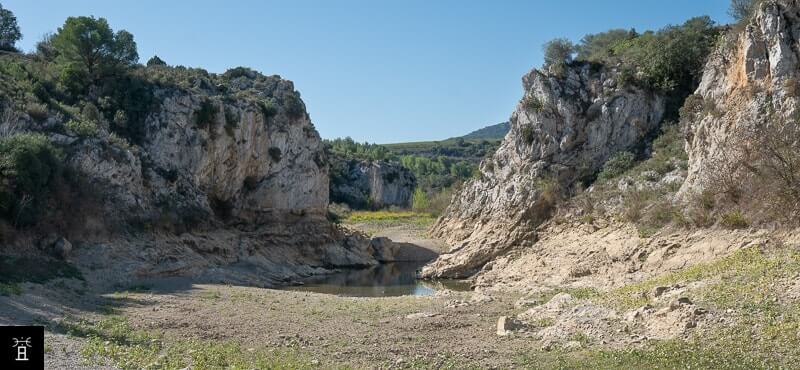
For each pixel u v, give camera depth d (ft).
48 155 112.27
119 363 45.78
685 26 157.99
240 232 176.55
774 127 90.99
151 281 112.16
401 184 478.59
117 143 141.49
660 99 152.15
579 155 155.53
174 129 163.73
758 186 90.38
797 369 41.29
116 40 174.09
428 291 129.08
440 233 221.05
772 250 75.97
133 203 136.77
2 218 99.76
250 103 190.70
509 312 79.92
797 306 52.19
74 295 87.76
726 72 124.36
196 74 200.75
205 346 57.26
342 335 64.90
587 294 85.61
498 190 177.37
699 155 113.60
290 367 48.78
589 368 46.37
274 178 196.03
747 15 125.39
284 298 98.07
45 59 181.27
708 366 43.57
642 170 135.85
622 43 179.42
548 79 164.45
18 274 89.45
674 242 100.83
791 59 102.01
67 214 114.52
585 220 133.59
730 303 56.13
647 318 57.93
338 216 319.06
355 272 173.78
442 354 54.44
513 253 145.18
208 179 172.24
